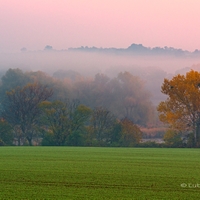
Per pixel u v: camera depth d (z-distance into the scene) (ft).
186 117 652.07
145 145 654.94
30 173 269.85
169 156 403.54
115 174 266.98
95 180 243.19
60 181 239.71
